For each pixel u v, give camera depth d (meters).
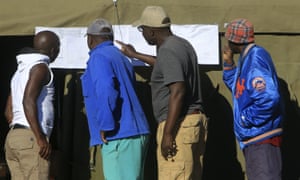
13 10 17.03
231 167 17.70
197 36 17.17
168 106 14.60
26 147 14.77
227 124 17.66
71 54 17.17
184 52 14.68
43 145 14.66
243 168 17.64
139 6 17.17
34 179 14.81
